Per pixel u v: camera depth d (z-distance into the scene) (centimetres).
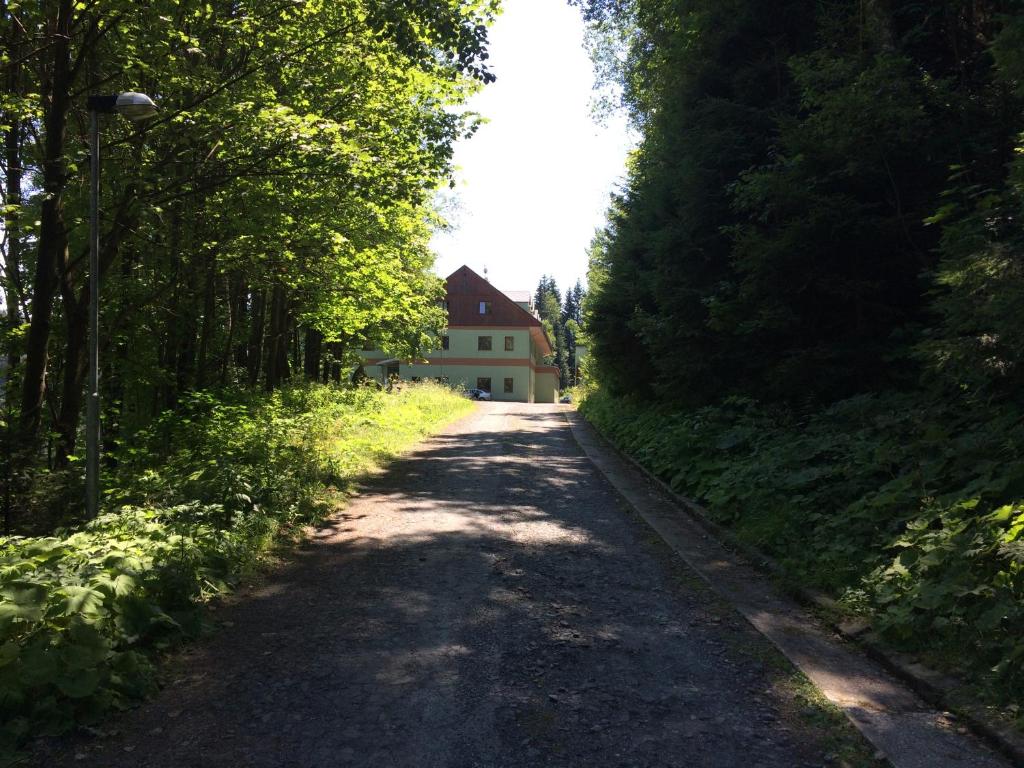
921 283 877
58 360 1382
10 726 327
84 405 1378
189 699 380
